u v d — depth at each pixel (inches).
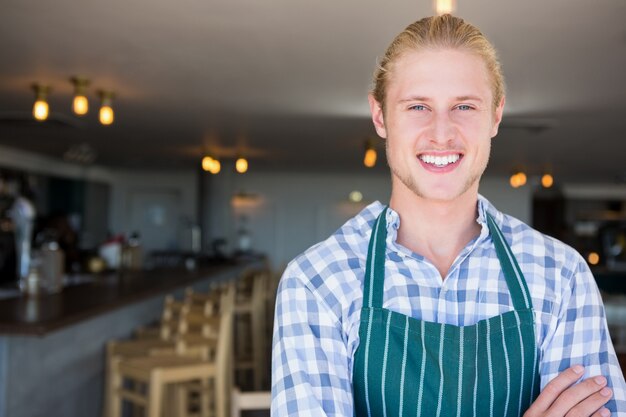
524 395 40.1
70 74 192.4
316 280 41.1
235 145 346.0
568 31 144.3
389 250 41.7
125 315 198.8
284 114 250.1
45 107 207.3
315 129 283.4
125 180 524.7
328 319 40.5
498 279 41.1
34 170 411.8
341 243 42.8
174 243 530.3
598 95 207.9
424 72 40.2
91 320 172.6
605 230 570.9
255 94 216.5
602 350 40.3
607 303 176.9
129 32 151.7
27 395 139.3
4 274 366.3
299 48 161.8
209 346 147.5
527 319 40.1
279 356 40.5
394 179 43.6
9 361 132.2
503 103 43.7
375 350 39.9
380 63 43.3
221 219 473.7
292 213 514.6
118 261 262.1
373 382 40.0
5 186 378.9
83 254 342.0
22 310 146.6
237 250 507.2
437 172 40.6
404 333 39.8
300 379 39.1
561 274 41.3
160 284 216.4
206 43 159.5
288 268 42.3
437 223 42.3
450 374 39.4
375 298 40.4
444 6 121.8
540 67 175.3
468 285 41.1
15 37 157.2
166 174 525.0
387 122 42.4
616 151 339.9
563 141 307.3
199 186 478.3
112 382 147.2
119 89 212.8
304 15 137.4
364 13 134.9
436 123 40.0
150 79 197.9
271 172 508.7
